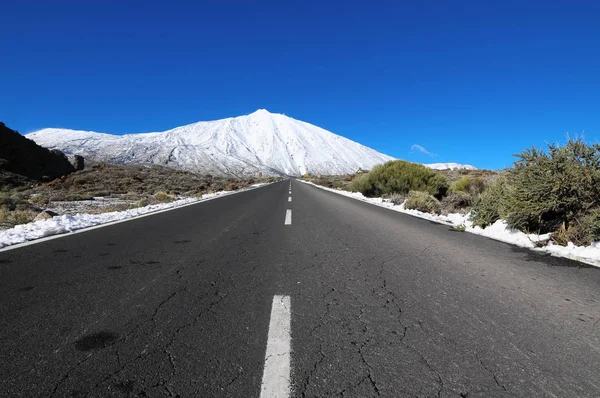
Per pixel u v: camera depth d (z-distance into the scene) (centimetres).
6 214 1012
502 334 267
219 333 264
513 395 194
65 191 3200
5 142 4331
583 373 217
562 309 318
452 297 346
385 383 203
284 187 3812
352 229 788
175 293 354
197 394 191
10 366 217
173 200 1920
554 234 609
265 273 430
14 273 423
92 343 247
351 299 339
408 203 1257
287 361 225
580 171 589
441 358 231
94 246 591
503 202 693
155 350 238
